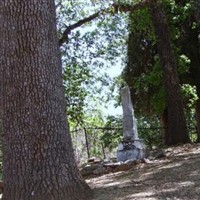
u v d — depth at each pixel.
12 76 6.43
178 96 15.85
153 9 16.27
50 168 6.29
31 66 6.42
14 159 6.32
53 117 6.46
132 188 7.44
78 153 17.84
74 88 22.80
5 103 6.47
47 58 6.56
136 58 21.62
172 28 17.88
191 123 26.17
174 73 15.98
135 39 21.55
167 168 9.50
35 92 6.38
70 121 23.33
